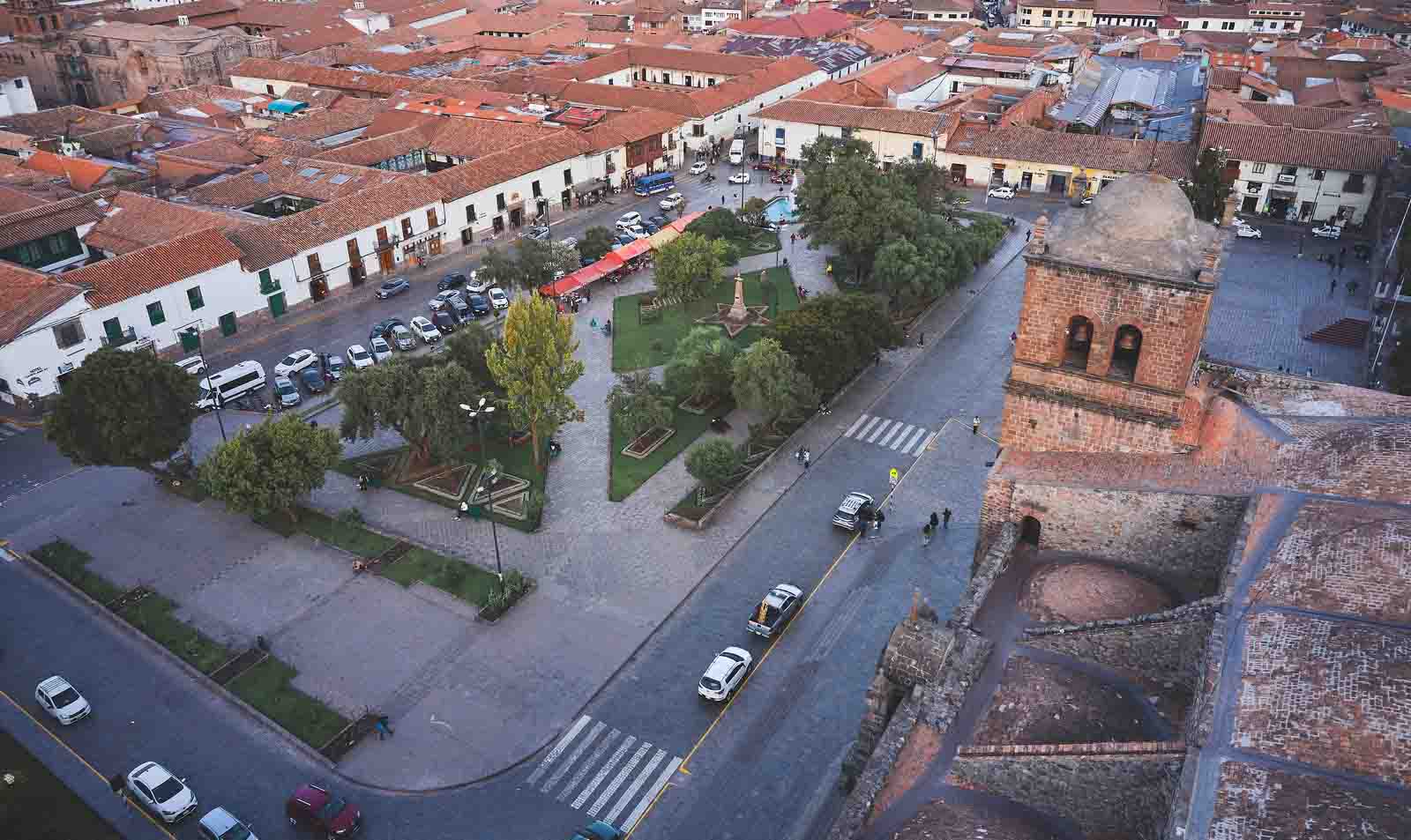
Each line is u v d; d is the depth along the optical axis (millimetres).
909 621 32781
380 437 68812
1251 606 28484
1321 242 101062
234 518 60281
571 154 112250
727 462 58156
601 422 70188
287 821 40812
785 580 54375
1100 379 34500
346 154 110250
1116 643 30266
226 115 132250
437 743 44406
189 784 42562
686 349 71250
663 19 190875
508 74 146375
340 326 86188
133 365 57188
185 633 50875
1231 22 194500
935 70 151750
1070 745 26500
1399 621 26625
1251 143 106312
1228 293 89188
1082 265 32781
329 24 181750
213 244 82688
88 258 90312
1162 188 33000
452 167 106938
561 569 55250
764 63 149375
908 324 84250
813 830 39875
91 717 46031
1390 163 99500
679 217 107938
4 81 132500
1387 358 72062
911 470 64312
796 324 69250
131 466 62438
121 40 154500
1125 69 159750
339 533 58500
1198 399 35469
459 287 93250
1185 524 33750
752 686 47344
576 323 85938
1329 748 23875
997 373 76812
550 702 46562
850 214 86562
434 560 56094
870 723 33719
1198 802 23266
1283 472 33094
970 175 120062
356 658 49219
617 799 41625
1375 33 179500
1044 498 35562
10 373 70812
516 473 64312
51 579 55344
